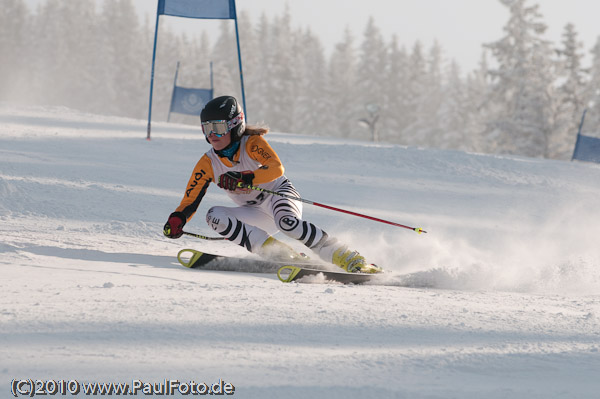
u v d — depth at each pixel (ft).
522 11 287.28
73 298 17.08
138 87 468.34
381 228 43.11
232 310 16.10
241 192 27.40
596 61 309.83
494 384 10.97
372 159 79.66
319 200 52.90
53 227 34.47
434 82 468.75
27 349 11.62
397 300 20.20
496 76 291.38
